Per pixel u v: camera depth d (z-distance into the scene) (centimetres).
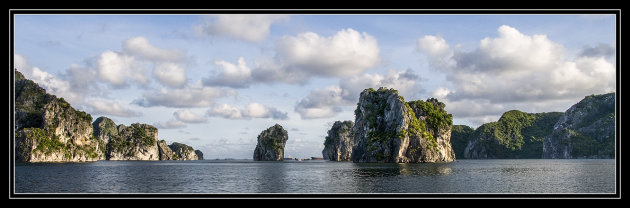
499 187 5712
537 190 5378
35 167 13100
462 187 5709
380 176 7931
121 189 5862
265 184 6612
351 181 6825
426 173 8894
